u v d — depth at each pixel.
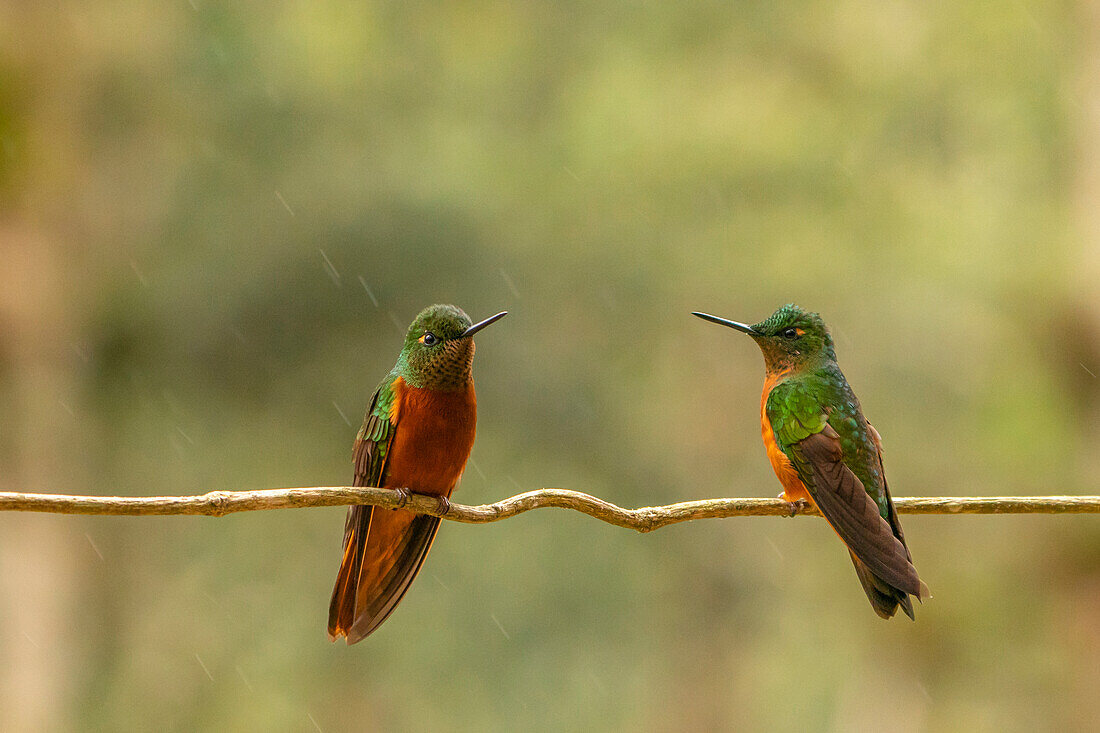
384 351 15.41
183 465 16.41
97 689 16.78
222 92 16.12
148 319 15.57
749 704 18.95
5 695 15.21
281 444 16.28
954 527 15.36
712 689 18.97
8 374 15.31
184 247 15.65
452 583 17.86
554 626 17.92
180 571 18.23
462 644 17.66
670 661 18.91
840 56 18.66
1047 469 13.84
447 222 15.76
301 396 15.74
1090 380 13.66
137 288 15.52
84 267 15.54
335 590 6.03
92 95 15.84
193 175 15.84
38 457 15.46
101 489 16.28
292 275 15.22
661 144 17.81
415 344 5.98
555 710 17.64
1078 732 13.62
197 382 15.88
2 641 15.27
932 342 16.72
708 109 18.17
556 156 17.86
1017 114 16.62
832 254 17.59
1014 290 15.04
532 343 16.61
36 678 15.42
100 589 16.91
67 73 15.57
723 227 17.86
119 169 15.88
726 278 17.73
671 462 18.62
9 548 15.45
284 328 15.38
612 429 17.61
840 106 18.45
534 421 16.98
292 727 17.64
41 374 15.42
